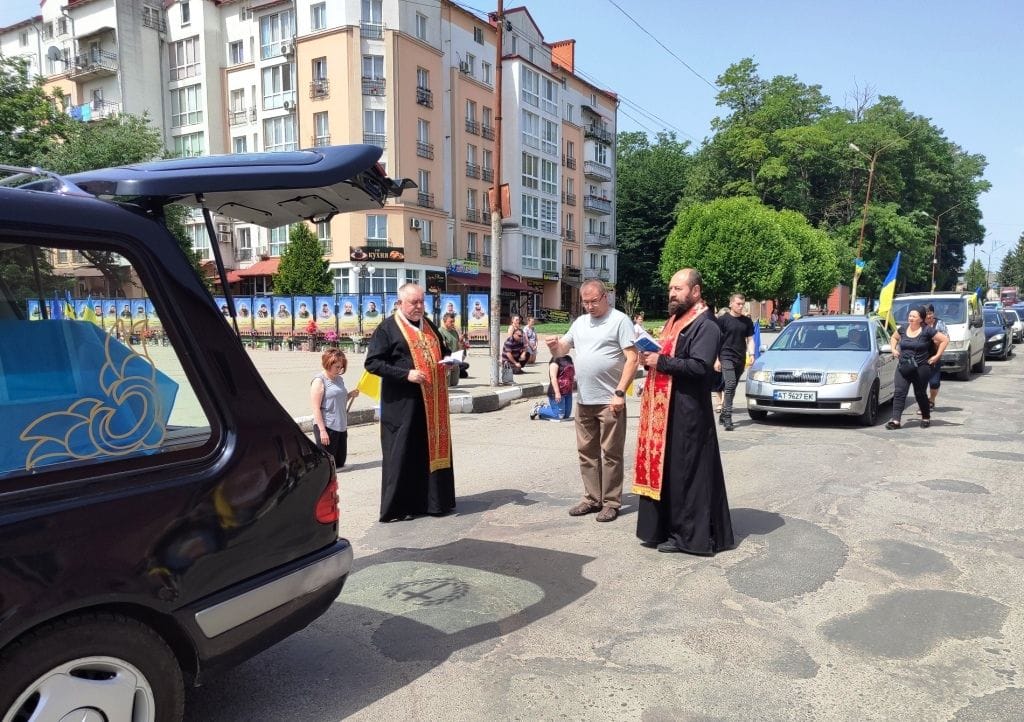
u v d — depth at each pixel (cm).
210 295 263
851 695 307
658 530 489
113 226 236
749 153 5003
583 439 575
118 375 234
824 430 962
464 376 1644
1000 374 1745
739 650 348
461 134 4462
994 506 589
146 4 4519
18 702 198
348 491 675
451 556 488
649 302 6912
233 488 252
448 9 4297
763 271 3622
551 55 5359
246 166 258
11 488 205
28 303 221
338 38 3834
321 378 703
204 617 238
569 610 396
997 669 328
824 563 462
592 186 5994
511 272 4941
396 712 295
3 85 2028
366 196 318
